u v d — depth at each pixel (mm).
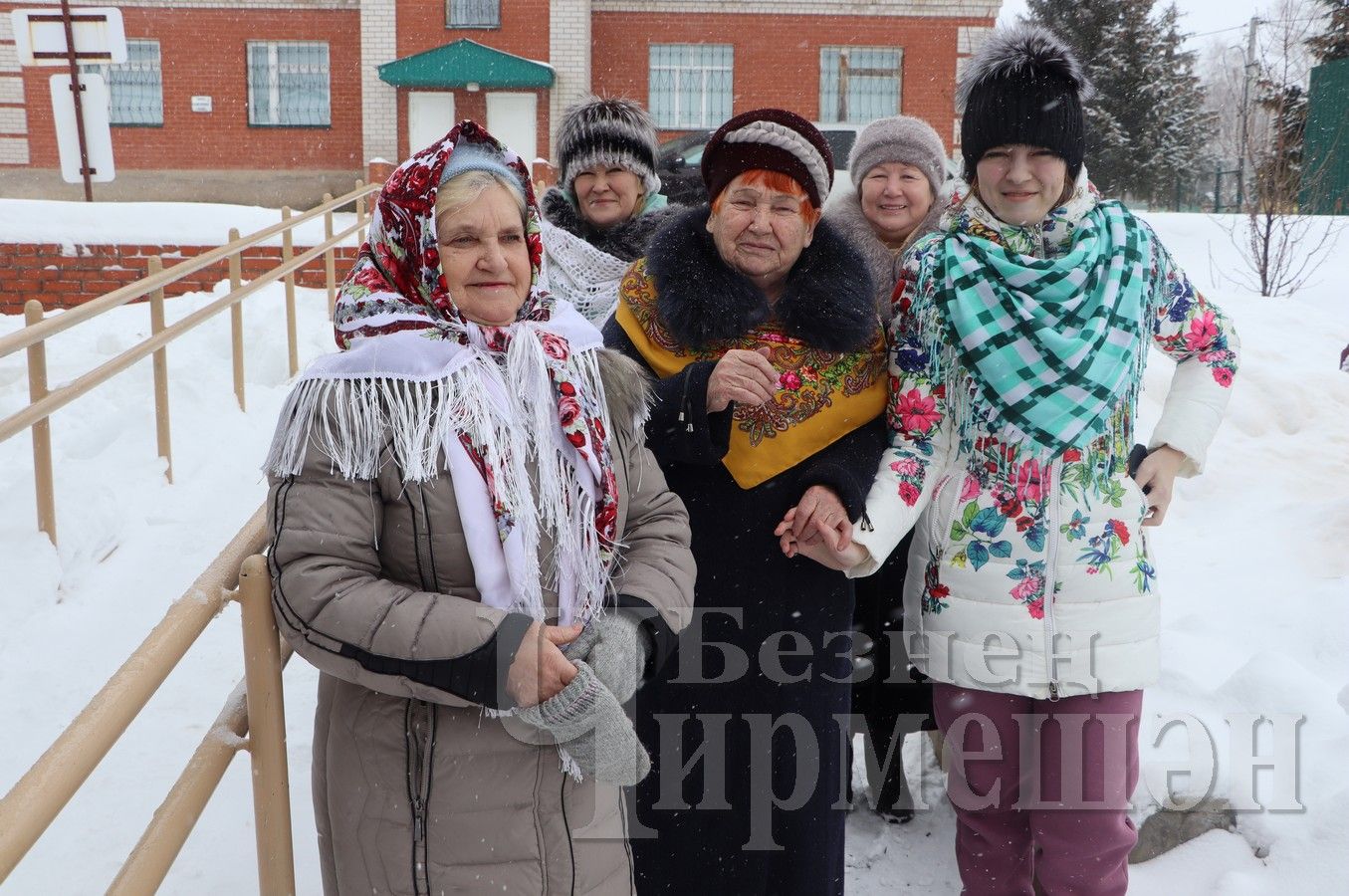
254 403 6387
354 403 1665
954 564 2367
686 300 2354
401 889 1694
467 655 1583
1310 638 3477
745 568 2414
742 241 2385
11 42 19969
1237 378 6254
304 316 7988
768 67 20453
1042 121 2219
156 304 5293
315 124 20453
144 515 4832
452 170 1800
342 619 1600
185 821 1545
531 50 19578
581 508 1794
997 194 2311
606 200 3445
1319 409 5961
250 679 1715
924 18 20219
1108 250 2303
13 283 9164
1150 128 25062
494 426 1721
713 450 2287
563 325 1902
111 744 1375
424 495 1687
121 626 4031
